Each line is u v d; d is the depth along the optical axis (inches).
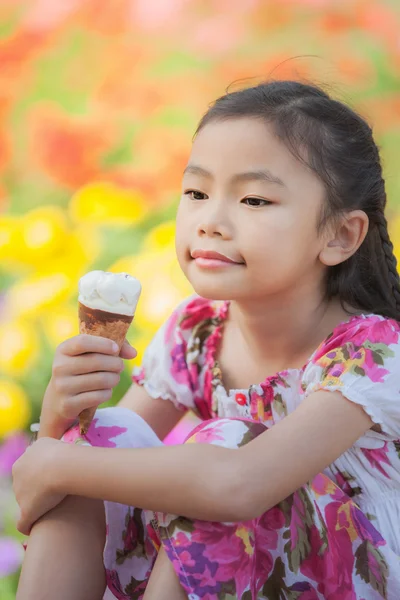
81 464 83.6
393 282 100.6
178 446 82.3
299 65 192.9
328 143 90.8
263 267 86.8
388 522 92.5
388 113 189.2
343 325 93.1
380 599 87.4
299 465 82.2
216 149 88.4
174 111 192.7
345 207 92.1
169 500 80.2
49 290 145.8
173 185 178.5
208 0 204.1
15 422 138.6
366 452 91.7
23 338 142.0
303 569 86.1
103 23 204.4
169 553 80.1
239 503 79.3
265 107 89.7
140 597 91.4
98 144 180.1
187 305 108.7
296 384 94.4
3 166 191.3
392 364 88.0
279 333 96.3
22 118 196.2
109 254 156.1
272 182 86.9
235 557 80.3
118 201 160.9
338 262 92.7
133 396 110.0
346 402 85.9
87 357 88.7
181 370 106.5
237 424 86.2
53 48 203.5
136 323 143.1
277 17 201.5
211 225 86.8
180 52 200.5
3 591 122.1
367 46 196.4
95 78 199.9
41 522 87.6
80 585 86.2
